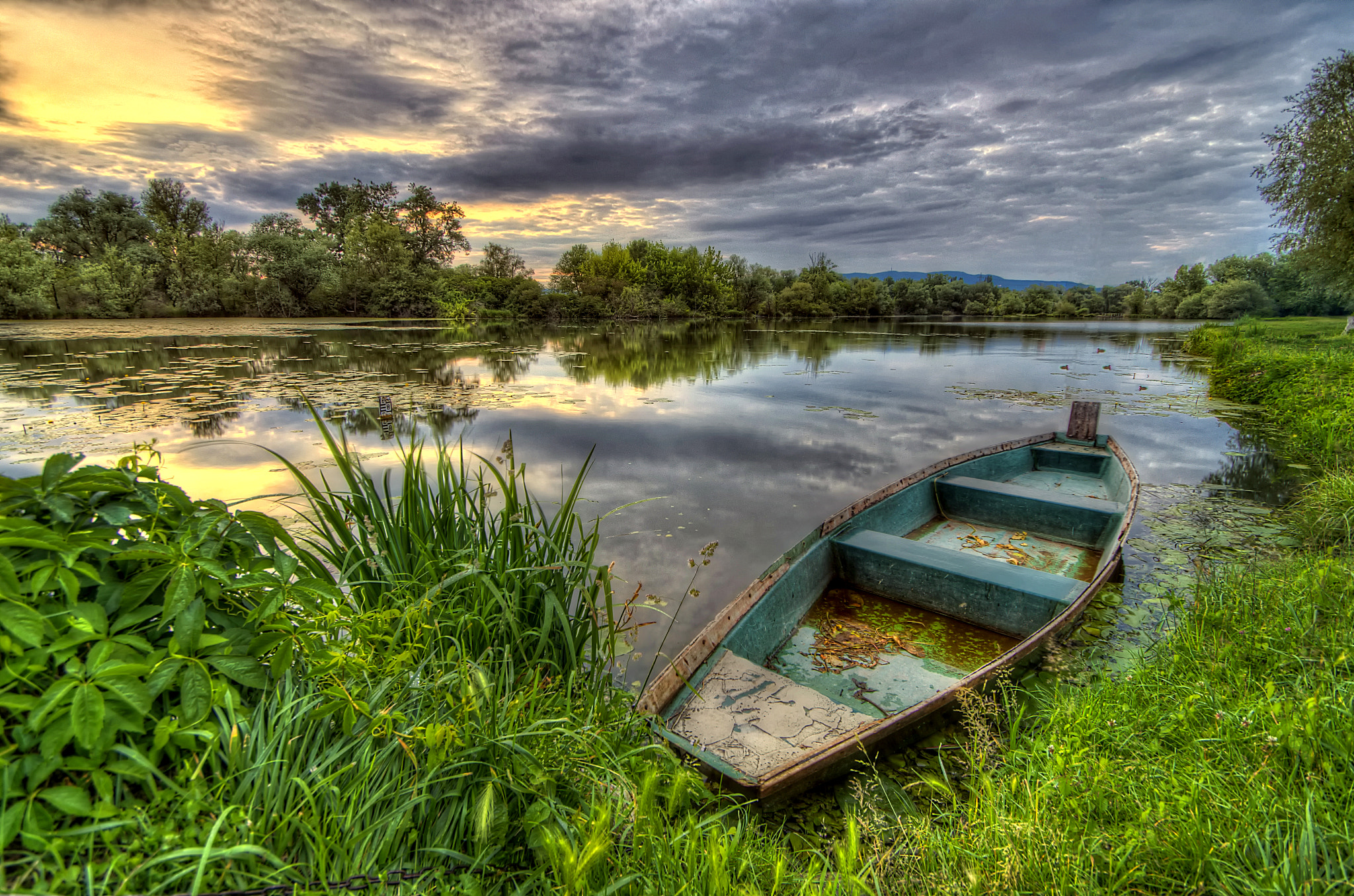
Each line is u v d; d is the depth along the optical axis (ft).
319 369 52.03
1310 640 9.12
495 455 25.95
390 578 6.61
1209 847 5.24
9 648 2.89
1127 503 17.72
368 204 170.19
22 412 31.73
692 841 4.80
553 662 6.87
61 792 2.90
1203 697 8.00
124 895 2.95
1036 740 8.26
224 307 127.85
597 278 156.04
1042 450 25.45
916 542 14.99
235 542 4.25
